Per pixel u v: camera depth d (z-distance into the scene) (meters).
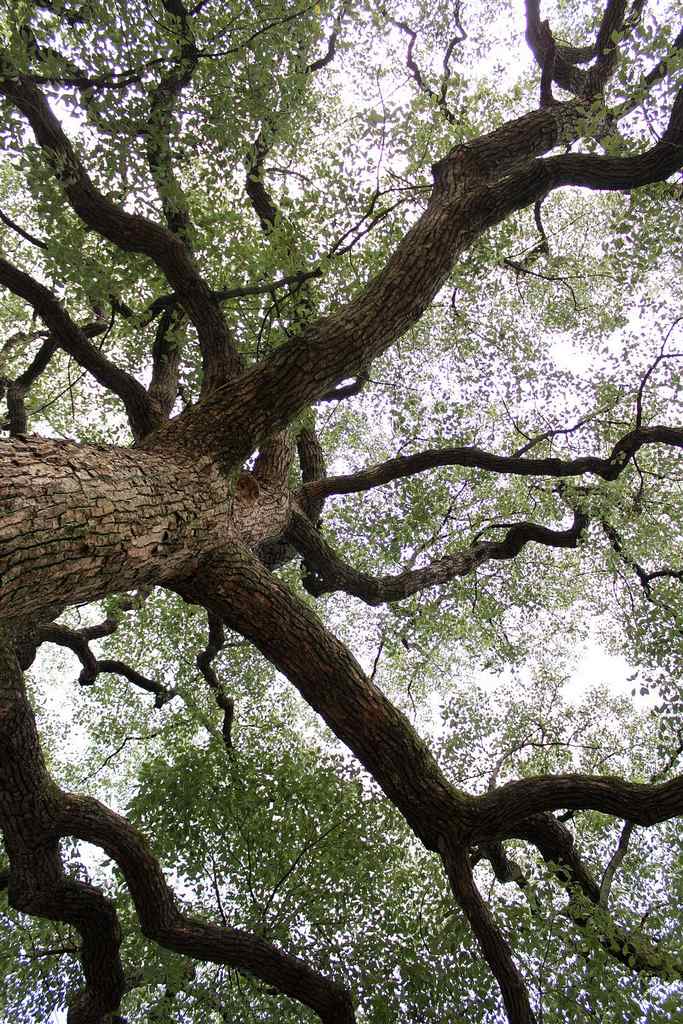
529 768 7.23
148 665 9.01
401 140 5.51
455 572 6.98
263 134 5.57
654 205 5.61
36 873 4.46
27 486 2.60
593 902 4.86
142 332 6.54
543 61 6.32
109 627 6.77
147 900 4.50
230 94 5.10
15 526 2.42
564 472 6.45
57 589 2.67
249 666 8.74
